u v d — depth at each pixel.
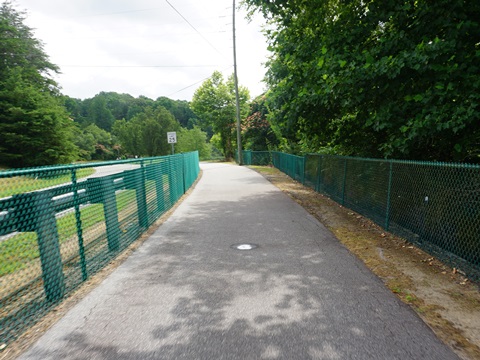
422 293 3.61
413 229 5.51
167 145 66.19
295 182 15.88
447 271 4.27
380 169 6.81
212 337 2.75
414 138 5.84
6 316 2.93
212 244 5.63
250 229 6.65
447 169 4.62
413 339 2.71
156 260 4.84
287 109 9.48
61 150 31.98
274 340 2.70
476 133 5.60
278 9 8.50
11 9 43.44
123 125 81.38
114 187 5.16
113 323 3.01
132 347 2.62
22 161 30.50
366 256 4.90
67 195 3.78
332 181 10.38
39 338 2.76
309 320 3.02
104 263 4.63
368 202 7.48
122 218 5.46
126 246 5.52
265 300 3.45
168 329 2.89
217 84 47.66
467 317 3.08
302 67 8.73
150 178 7.27
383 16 6.61
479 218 3.99
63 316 3.15
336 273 4.22
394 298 3.48
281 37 9.30
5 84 30.38
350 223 7.16
